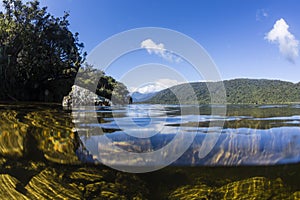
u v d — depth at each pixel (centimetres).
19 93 1341
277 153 284
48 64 1451
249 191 249
